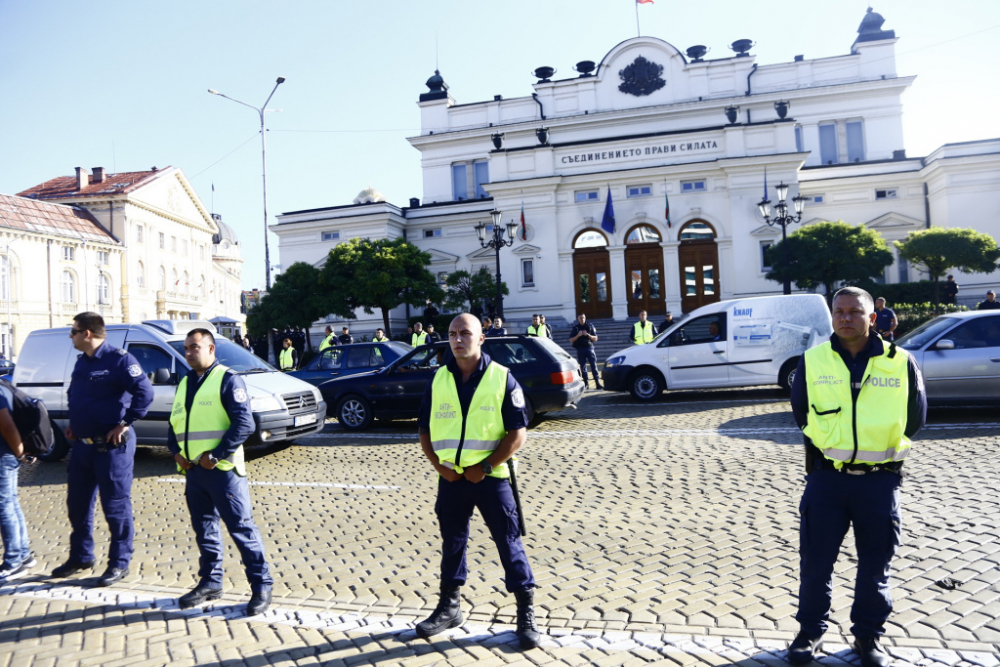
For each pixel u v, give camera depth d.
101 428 4.95
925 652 3.40
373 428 12.35
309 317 27.22
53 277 46.53
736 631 3.74
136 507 7.20
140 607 4.46
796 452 8.19
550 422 11.84
